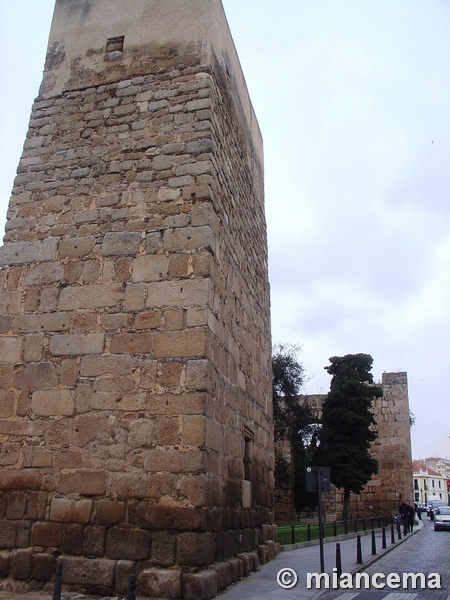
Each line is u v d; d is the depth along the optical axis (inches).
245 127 592.1
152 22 489.4
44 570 338.0
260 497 510.9
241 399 461.4
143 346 371.2
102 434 358.3
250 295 538.6
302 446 1391.5
